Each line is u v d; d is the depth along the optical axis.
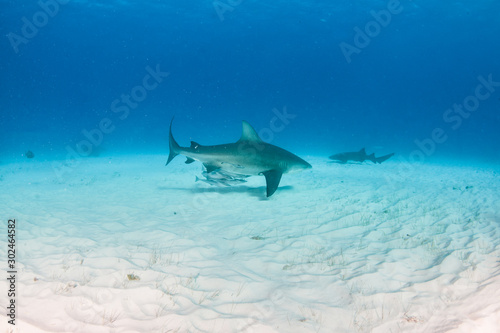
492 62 113.38
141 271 4.84
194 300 4.07
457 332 3.37
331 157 23.91
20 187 12.77
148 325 3.48
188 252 5.75
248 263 5.31
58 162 24.00
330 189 12.40
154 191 11.88
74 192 11.69
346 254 5.75
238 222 7.78
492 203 9.97
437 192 11.95
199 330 3.43
